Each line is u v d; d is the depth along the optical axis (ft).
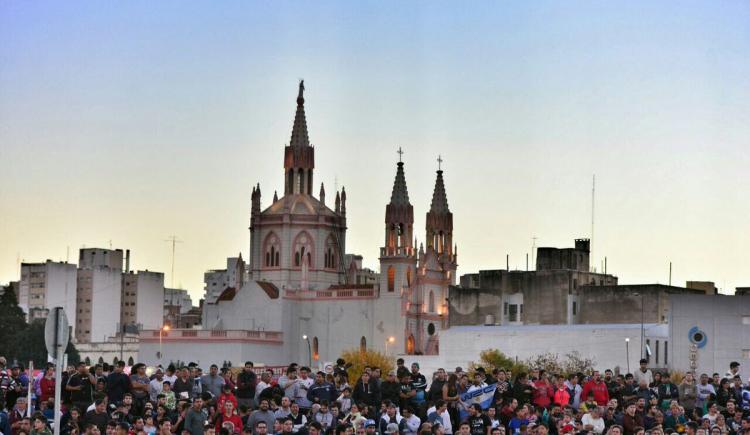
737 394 258.78
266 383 245.45
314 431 207.92
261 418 214.90
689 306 588.91
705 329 586.04
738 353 581.94
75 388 222.28
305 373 246.27
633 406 233.96
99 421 205.16
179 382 233.35
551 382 255.09
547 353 653.71
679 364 588.91
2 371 238.89
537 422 229.25
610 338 642.63
